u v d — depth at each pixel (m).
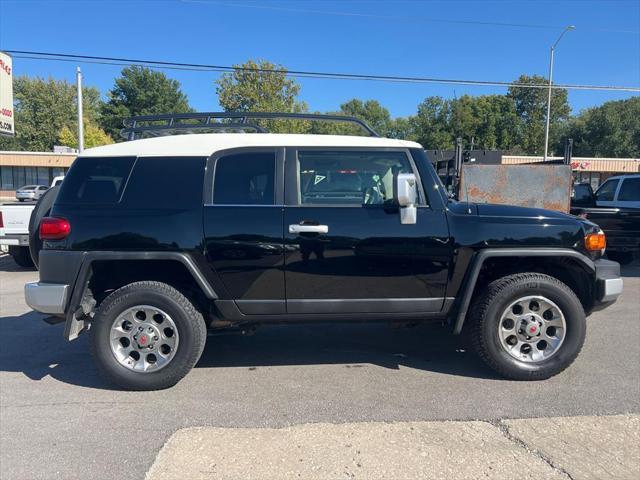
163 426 3.37
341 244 3.92
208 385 4.08
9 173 45.09
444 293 4.05
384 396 3.82
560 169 8.80
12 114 15.70
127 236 3.86
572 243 4.03
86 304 4.03
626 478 2.71
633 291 7.62
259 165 4.04
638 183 10.62
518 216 4.08
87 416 3.53
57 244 3.91
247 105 32.31
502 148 60.19
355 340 5.27
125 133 4.93
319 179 4.05
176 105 66.62
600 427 3.27
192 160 4.04
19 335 5.53
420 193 4.04
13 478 2.78
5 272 10.07
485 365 4.48
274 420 3.43
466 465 2.84
